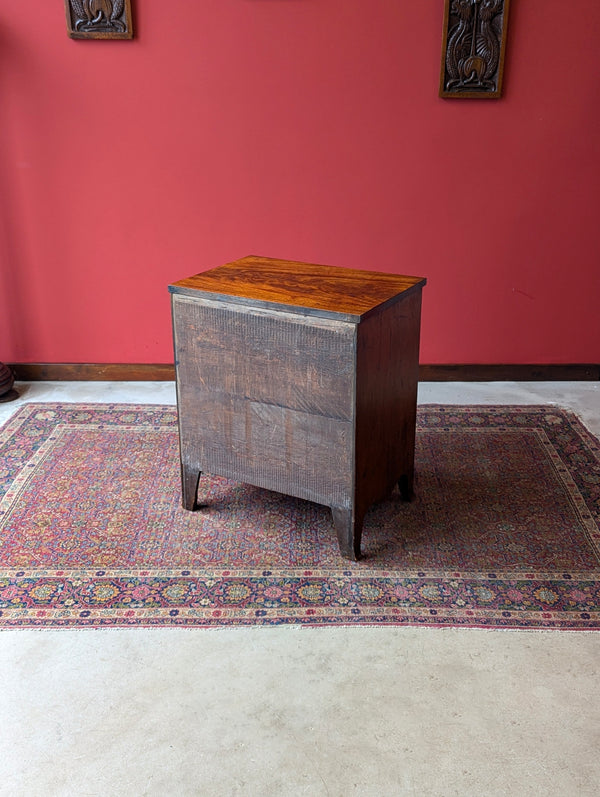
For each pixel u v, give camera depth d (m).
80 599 2.34
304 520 2.74
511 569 2.48
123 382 3.88
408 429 2.70
